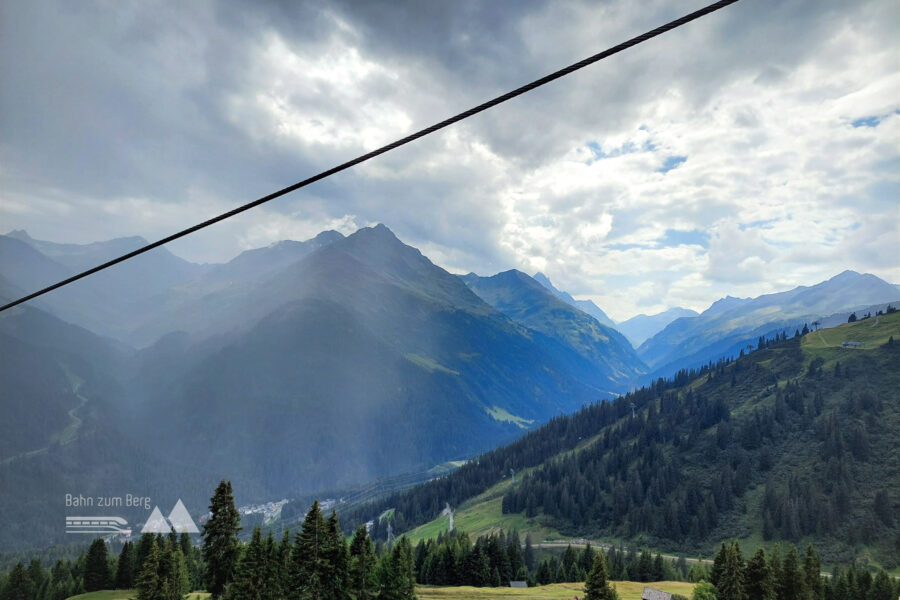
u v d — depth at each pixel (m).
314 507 81.00
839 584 116.75
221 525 77.75
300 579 78.50
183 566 101.50
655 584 142.75
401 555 93.06
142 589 86.00
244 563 75.00
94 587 123.75
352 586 84.69
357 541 90.69
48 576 133.25
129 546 127.56
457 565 142.62
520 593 128.00
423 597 120.31
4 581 134.62
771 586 95.06
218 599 77.50
